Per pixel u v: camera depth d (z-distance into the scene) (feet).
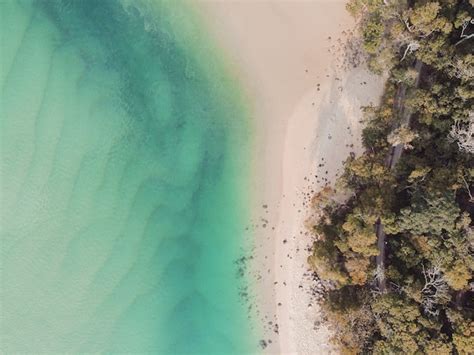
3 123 100.17
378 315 88.02
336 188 92.38
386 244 92.84
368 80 97.25
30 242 100.83
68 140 100.99
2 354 100.12
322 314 97.35
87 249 100.78
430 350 82.43
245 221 100.17
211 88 100.83
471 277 82.84
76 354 100.73
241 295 100.07
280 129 99.81
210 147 101.09
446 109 86.07
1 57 100.37
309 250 98.48
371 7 90.43
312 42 99.35
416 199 84.58
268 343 99.55
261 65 100.12
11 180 100.37
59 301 100.99
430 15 84.48
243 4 100.12
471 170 84.84
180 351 101.09
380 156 90.84
